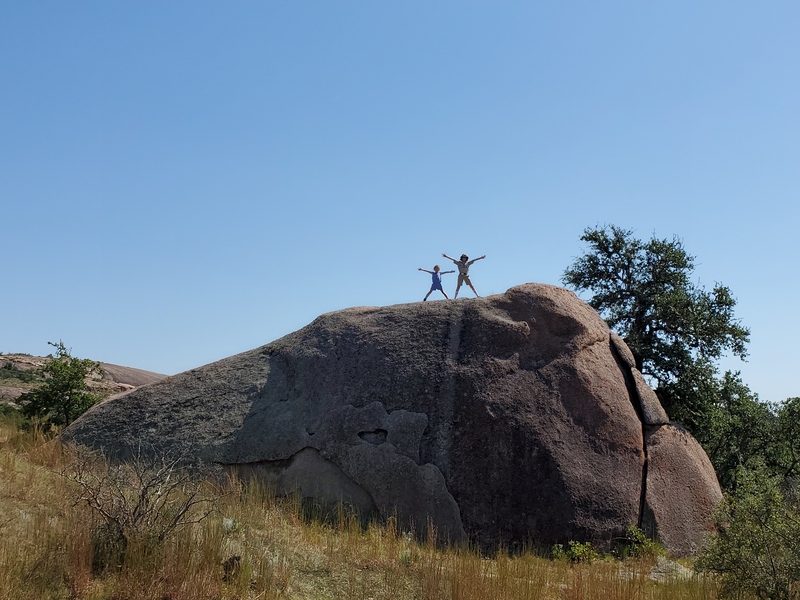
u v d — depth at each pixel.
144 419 15.18
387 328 14.77
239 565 8.37
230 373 15.59
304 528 11.22
